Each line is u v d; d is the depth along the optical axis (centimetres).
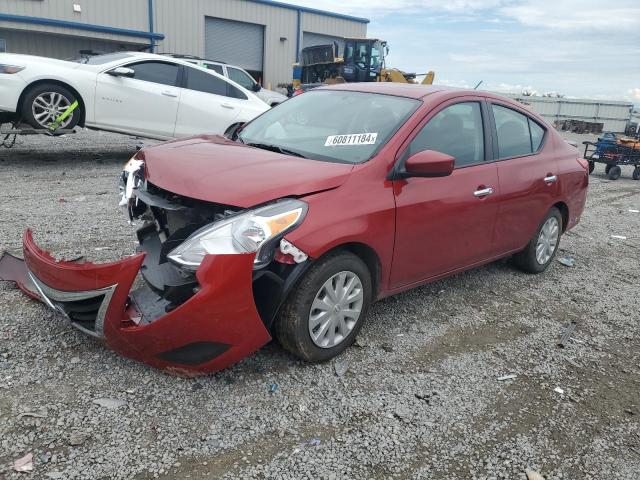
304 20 3069
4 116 863
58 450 246
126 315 289
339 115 407
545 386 341
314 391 309
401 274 372
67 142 1188
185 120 948
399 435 280
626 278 571
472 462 266
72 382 295
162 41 2558
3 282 404
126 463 243
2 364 304
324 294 323
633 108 4191
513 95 4506
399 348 369
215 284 271
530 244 523
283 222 291
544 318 445
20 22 2091
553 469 267
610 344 410
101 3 2345
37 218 579
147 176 339
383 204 340
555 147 535
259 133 432
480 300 470
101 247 503
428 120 387
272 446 263
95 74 863
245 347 295
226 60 2841
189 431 267
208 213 310
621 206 995
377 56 2244
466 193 406
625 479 265
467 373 347
